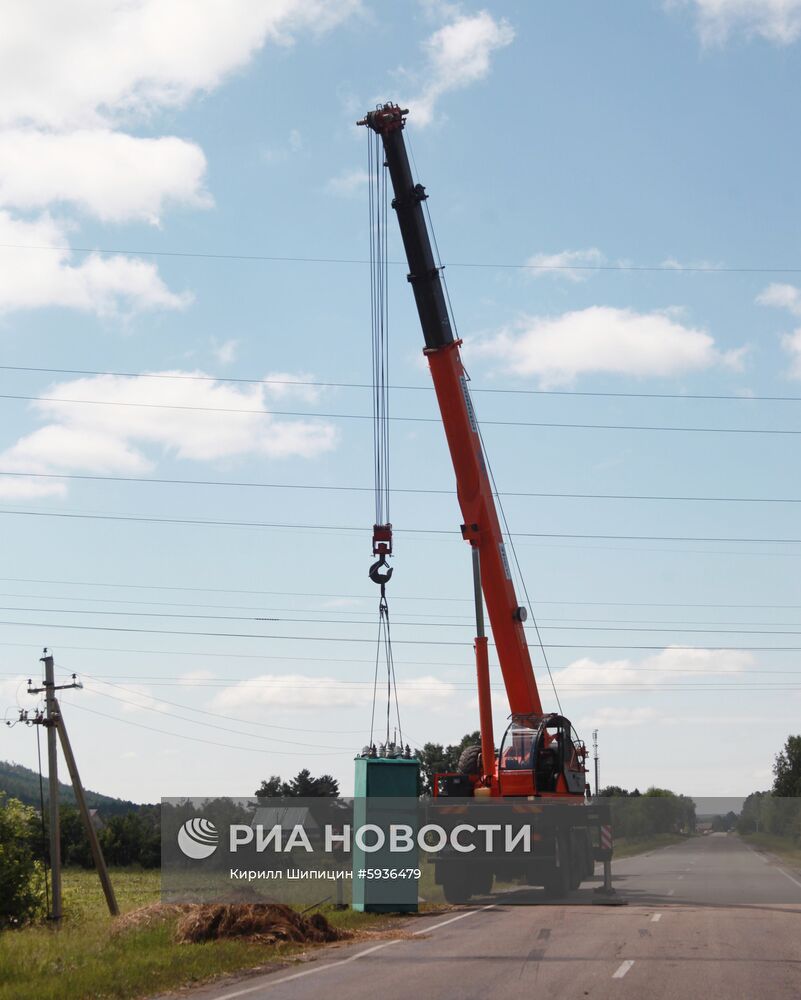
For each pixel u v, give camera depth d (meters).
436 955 16.47
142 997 13.80
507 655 26.77
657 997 12.28
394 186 24.98
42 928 23.42
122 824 68.75
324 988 13.53
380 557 24.03
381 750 25.08
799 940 17.77
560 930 19.47
